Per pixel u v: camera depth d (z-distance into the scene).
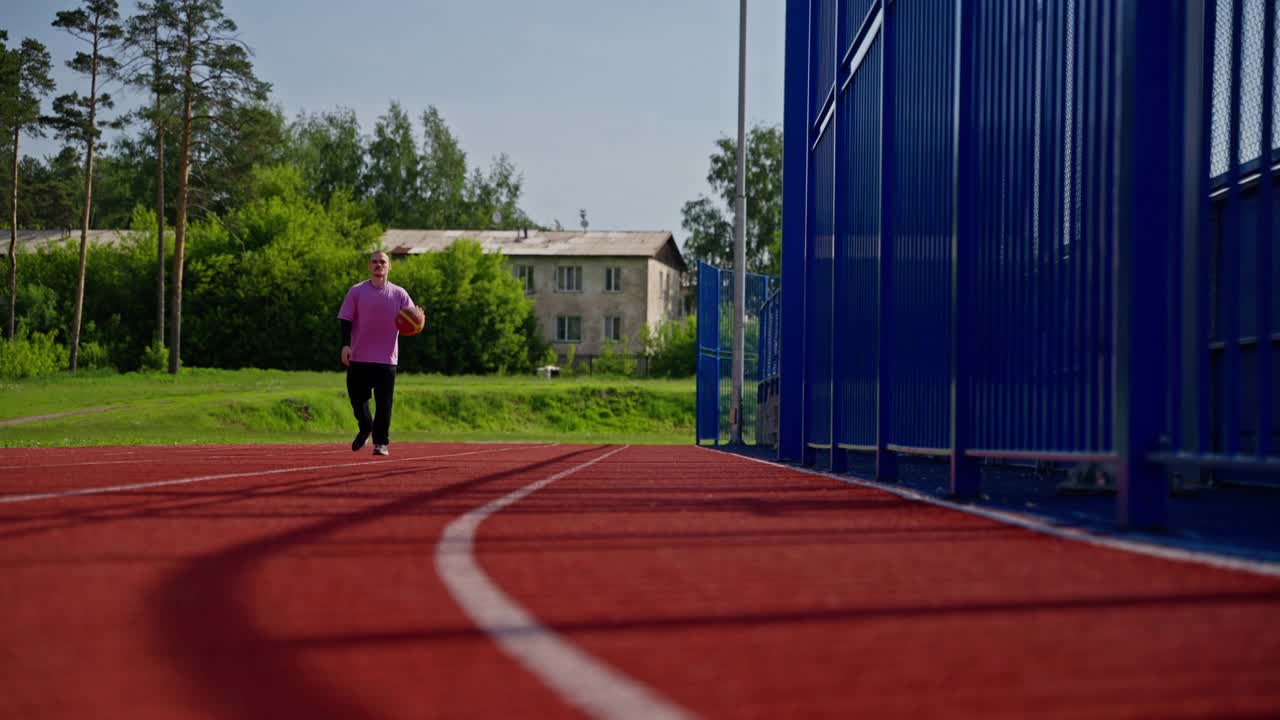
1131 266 4.51
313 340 71.69
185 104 55.34
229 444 18.92
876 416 8.33
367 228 82.44
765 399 24.38
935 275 7.02
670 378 76.12
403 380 55.31
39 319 71.50
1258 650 2.16
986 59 6.34
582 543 3.98
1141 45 4.49
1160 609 2.65
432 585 2.95
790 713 1.63
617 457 15.03
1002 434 5.95
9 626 2.36
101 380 54.00
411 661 2.01
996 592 2.91
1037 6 5.57
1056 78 5.35
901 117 8.04
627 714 1.62
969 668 1.98
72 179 95.31
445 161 104.06
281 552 3.63
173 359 57.69
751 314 28.33
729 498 6.44
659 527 4.61
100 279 74.00
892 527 4.69
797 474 9.96
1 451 13.54
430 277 71.81
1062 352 5.25
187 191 57.38
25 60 63.88
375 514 5.05
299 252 72.69
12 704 1.69
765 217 81.56
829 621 2.47
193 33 53.31
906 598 2.79
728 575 3.20
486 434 32.44
